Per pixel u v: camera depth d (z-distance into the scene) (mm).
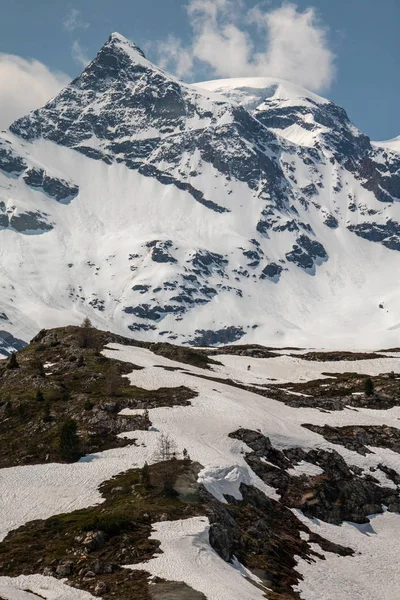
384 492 115625
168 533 80000
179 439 112750
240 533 89000
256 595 70125
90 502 92750
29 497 95438
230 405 130375
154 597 64938
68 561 73688
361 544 101312
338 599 83438
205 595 65562
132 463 104812
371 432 132375
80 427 119500
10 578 71562
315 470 115125
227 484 99938
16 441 118750
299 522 101938
